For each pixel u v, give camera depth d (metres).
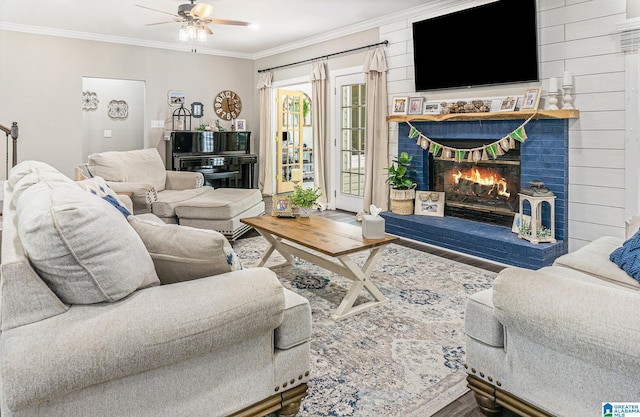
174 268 1.60
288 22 5.69
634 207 3.50
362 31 5.84
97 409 1.29
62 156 6.34
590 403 1.38
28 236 1.25
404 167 5.00
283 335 1.66
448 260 4.00
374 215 2.99
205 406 1.50
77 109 6.40
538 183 3.81
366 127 5.78
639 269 2.01
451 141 4.80
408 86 5.29
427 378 2.06
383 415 1.79
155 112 7.08
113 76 6.64
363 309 2.85
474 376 1.74
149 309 1.34
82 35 6.27
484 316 1.67
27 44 5.95
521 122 4.04
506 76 4.21
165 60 7.10
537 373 1.51
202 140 7.04
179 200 4.62
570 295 1.37
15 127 4.48
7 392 1.12
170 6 4.98
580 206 3.81
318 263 3.19
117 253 1.36
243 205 4.73
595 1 3.61
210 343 1.42
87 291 1.31
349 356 2.27
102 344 1.23
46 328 1.23
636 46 3.40
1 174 5.93
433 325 2.64
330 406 1.84
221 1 4.82
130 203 3.76
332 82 6.40
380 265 3.85
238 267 1.71
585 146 3.74
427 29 4.84
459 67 4.60
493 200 4.55
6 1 4.86
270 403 1.66
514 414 1.76
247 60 7.98
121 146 7.88
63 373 1.17
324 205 6.63
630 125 3.48
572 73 3.79
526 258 3.68
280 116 7.97
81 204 1.35
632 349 1.20
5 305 1.22
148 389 1.38
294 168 8.58
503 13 4.14
